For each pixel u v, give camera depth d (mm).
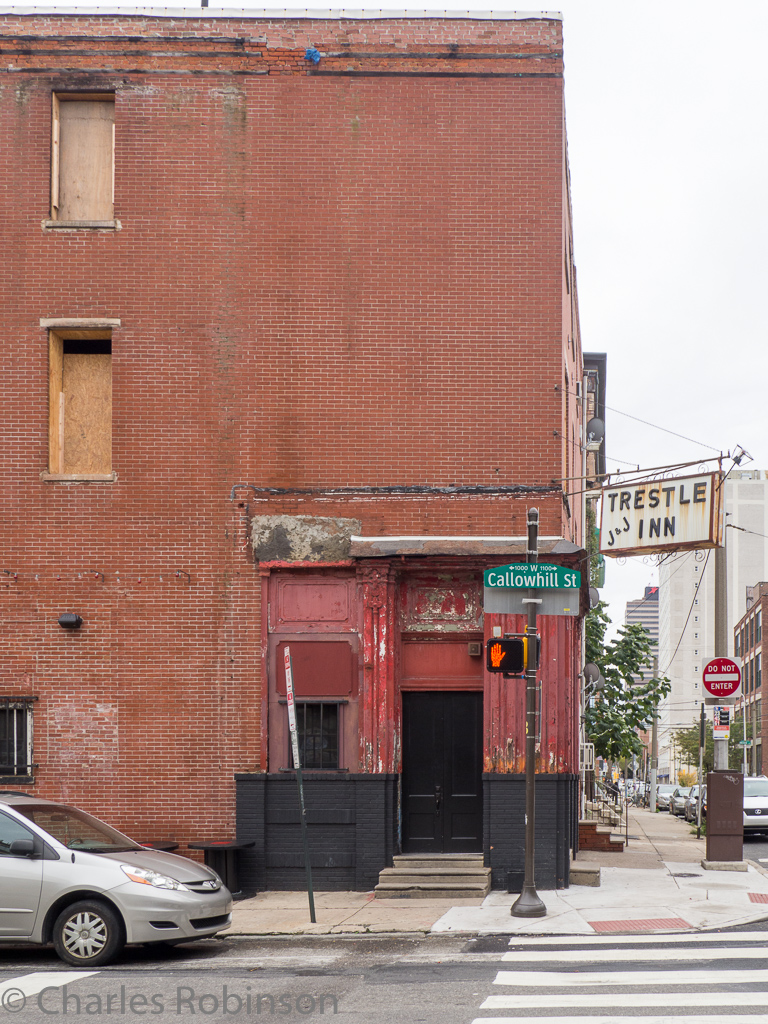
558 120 16516
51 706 16031
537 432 16109
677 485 15367
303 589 16078
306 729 15859
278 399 16328
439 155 16547
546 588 13508
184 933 10547
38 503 16328
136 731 15938
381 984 9281
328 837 15492
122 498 16281
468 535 15992
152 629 16078
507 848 15250
